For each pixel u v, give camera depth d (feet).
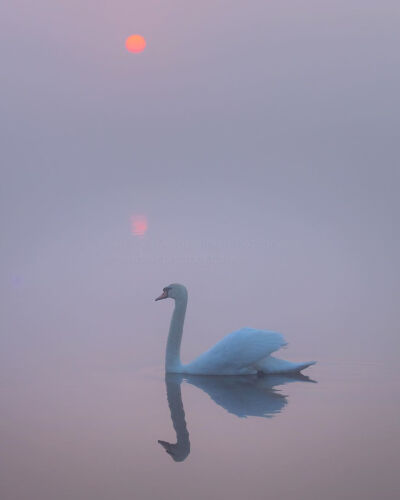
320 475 23.89
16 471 24.45
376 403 32.32
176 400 33.37
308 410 31.45
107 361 40.96
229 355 38.70
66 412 31.37
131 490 22.76
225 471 24.31
